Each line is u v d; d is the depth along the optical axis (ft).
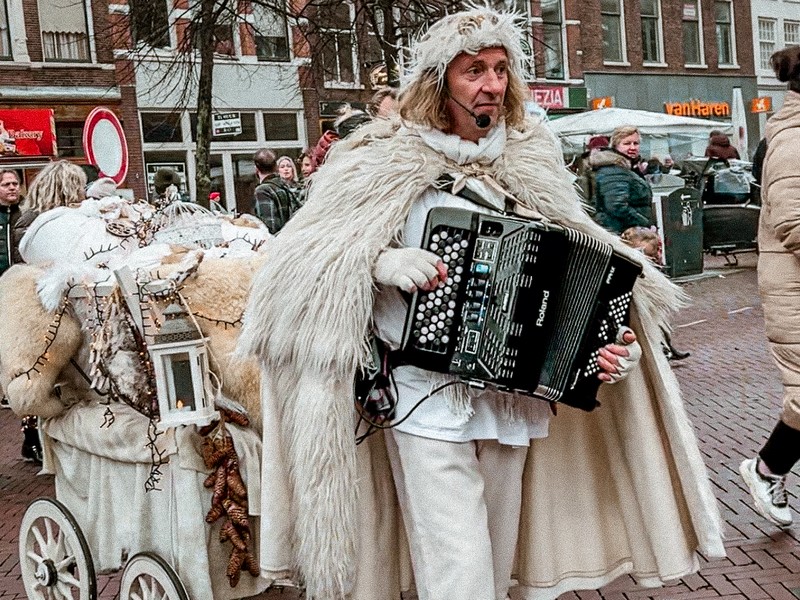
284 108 68.54
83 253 10.74
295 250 7.89
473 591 7.62
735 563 12.28
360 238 7.73
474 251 7.47
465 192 8.01
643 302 8.30
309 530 7.91
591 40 84.94
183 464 9.27
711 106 94.94
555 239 7.51
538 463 8.82
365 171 7.94
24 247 11.51
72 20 60.49
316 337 7.71
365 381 8.08
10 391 10.24
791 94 11.13
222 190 66.95
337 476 7.84
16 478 19.24
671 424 8.36
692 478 8.30
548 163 8.47
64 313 10.24
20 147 53.21
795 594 11.30
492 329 7.55
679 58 92.48
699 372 24.03
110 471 10.09
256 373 9.55
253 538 9.55
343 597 8.16
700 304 34.81
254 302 8.11
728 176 47.24
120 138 27.17
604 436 8.91
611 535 9.14
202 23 41.32
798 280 11.37
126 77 53.78
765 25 101.30
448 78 8.04
